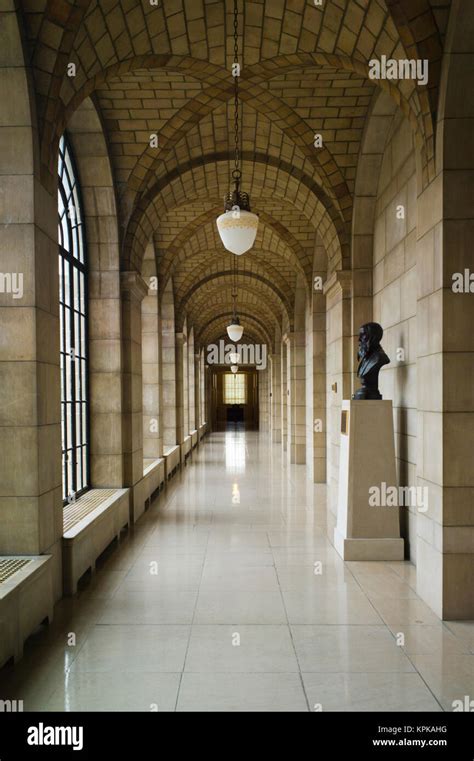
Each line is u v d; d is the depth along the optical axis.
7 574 4.00
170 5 5.07
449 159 4.53
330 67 6.35
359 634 4.27
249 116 7.42
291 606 4.85
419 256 5.12
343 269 8.02
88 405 7.62
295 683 3.53
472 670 3.70
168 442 14.27
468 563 4.54
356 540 6.19
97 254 7.61
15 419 4.39
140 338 8.52
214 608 4.80
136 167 7.39
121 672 3.67
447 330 4.56
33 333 4.38
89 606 4.84
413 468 6.04
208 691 3.43
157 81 6.42
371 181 7.57
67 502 6.59
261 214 11.02
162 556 6.35
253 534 7.35
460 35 4.32
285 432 18.84
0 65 4.19
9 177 4.34
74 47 4.62
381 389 7.34
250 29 5.52
